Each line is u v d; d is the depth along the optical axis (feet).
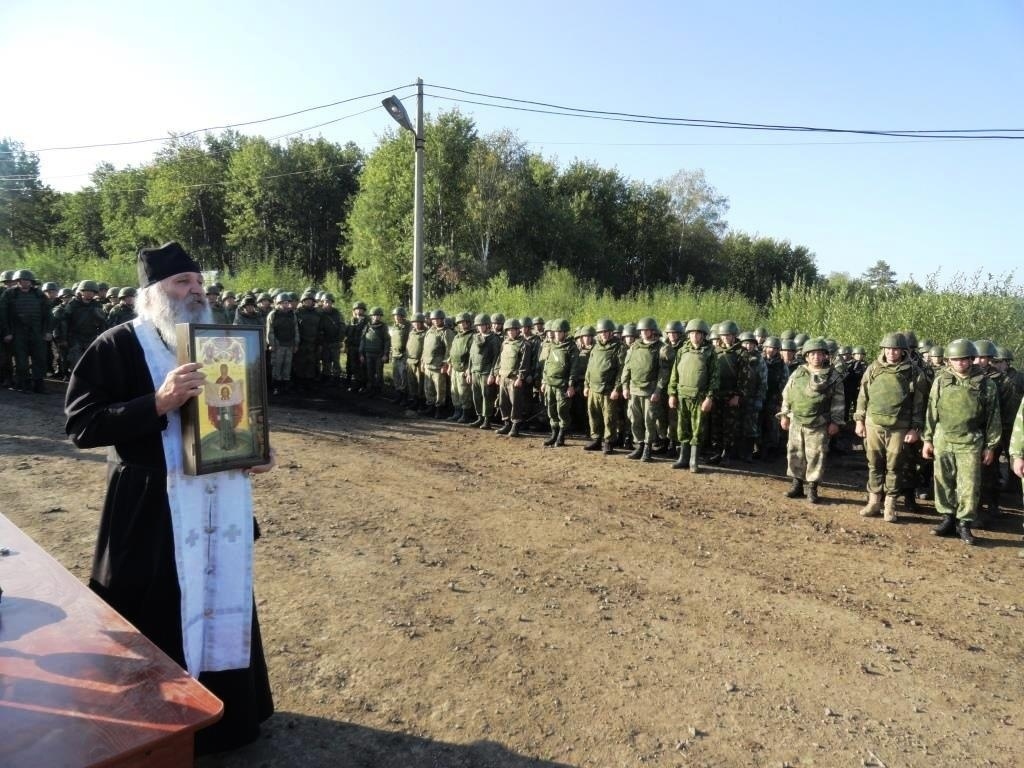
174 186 158.81
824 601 18.38
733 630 16.46
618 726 12.39
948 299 50.34
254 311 51.88
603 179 179.42
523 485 29.30
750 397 36.81
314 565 19.21
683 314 68.13
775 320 62.64
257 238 163.43
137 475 9.31
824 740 12.23
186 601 9.34
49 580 8.24
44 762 5.16
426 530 22.65
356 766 10.98
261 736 11.62
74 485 25.70
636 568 20.16
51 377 56.13
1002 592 19.51
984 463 24.43
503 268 136.05
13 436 33.50
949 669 14.99
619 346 36.96
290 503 24.89
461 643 15.20
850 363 43.42
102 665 6.57
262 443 9.78
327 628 15.60
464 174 136.67
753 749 11.87
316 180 165.89
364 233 123.65
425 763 11.12
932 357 35.86
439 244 130.31
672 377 33.88
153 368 9.32
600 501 27.32
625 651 15.19
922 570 21.11
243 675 10.24
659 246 178.81
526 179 147.02
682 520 25.29
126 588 9.22
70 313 48.52
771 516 26.43
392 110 56.75
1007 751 12.16
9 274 49.32
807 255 188.14
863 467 36.60
